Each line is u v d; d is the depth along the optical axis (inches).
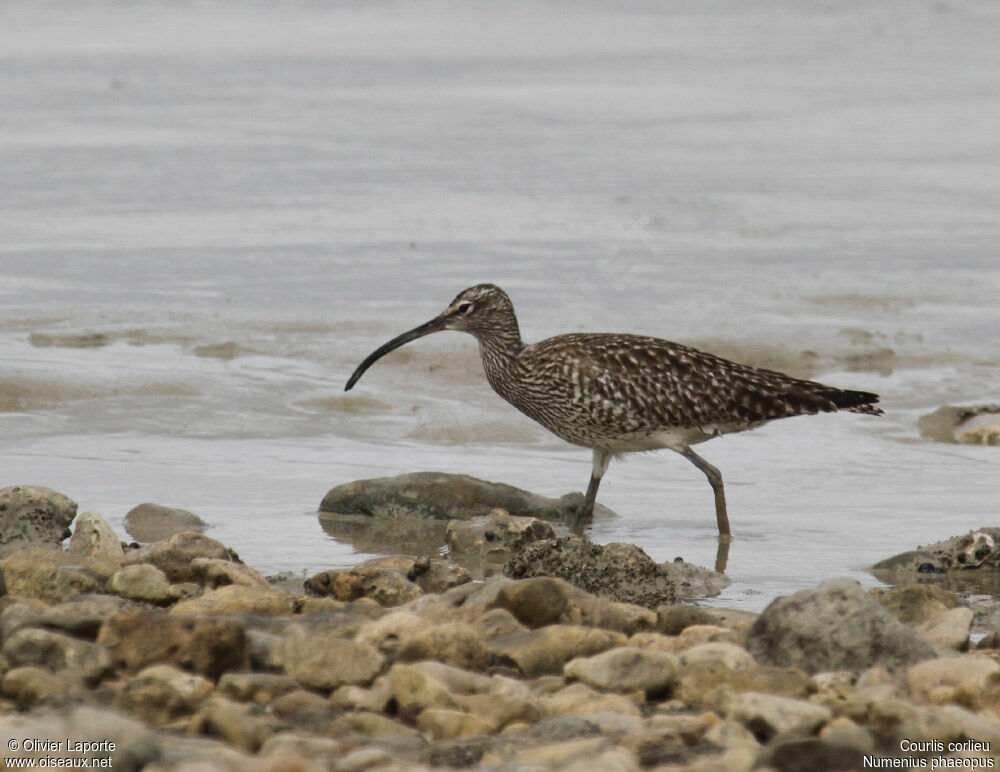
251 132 1612.9
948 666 324.5
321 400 698.2
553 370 554.9
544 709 308.7
